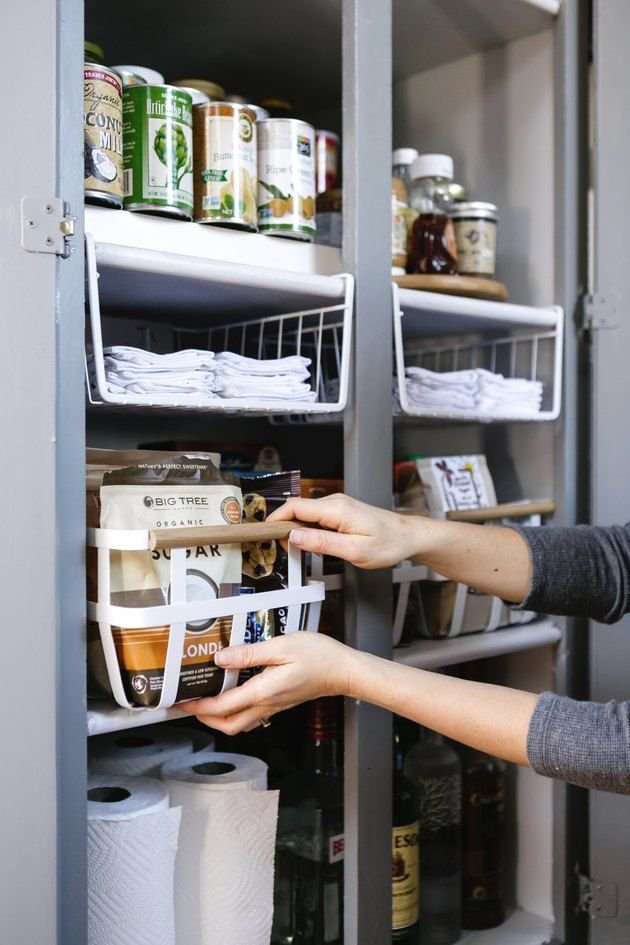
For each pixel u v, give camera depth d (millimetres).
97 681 969
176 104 1071
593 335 1512
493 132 1638
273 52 1549
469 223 1485
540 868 1604
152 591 933
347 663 1005
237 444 1513
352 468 1197
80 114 904
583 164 1569
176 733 1354
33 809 897
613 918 1498
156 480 971
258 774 1131
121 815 993
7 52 884
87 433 1476
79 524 914
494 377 1437
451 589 1390
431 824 1508
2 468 890
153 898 1010
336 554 1095
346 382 1171
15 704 896
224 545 995
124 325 1362
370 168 1197
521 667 1626
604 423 1506
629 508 1512
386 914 1228
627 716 914
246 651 973
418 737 1587
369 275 1199
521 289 1606
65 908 907
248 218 1142
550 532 1259
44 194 885
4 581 891
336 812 1318
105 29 1455
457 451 1731
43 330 887
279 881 1334
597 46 1486
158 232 1090
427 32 1564
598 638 1501
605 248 1501
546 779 1594
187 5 1360
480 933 1545
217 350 1483
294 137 1186
